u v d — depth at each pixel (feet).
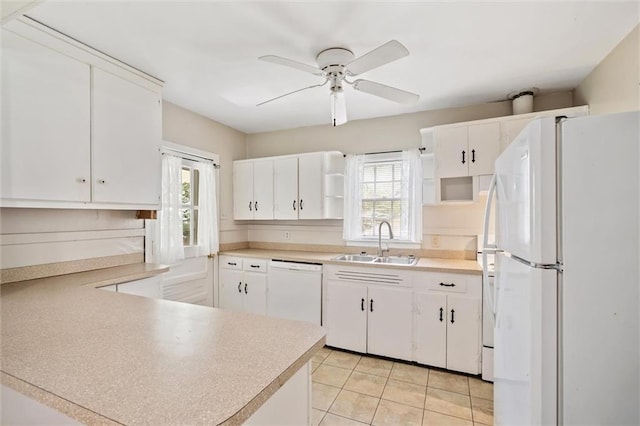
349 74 6.66
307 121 11.86
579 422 3.22
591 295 3.17
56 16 5.54
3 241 6.11
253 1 5.15
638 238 3.06
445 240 10.25
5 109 5.33
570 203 3.21
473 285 8.18
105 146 6.89
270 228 13.20
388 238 11.10
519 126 8.42
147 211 8.46
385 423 6.35
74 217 7.20
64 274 6.98
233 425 2.19
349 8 5.33
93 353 3.16
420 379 8.07
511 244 4.21
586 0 5.11
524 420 3.61
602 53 6.81
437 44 6.45
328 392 7.48
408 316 8.87
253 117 11.36
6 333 3.68
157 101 8.10
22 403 3.15
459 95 9.18
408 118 10.84
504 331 4.59
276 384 2.69
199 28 5.93
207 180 11.22
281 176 11.75
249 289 11.28
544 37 6.19
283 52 6.79
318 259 10.16
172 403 2.33
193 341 3.47
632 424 3.09
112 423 2.15
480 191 8.82
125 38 6.27
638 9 5.31
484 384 7.84
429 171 9.70
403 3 5.20
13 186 5.43
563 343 3.25
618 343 3.12
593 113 7.57
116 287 6.73
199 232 11.04
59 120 6.07
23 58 5.55
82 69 6.45
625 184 3.09
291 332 3.75
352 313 9.57
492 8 5.32
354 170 11.35
